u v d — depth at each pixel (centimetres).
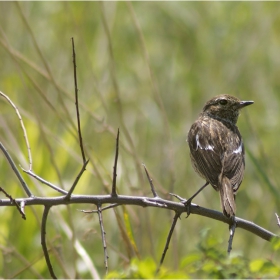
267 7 1608
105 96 1461
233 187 1016
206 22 1597
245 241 1359
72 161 1352
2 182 1262
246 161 1469
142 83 1534
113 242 1261
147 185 1350
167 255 1233
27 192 807
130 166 1350
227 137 1141
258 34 1577
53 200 805
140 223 1173
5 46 1197
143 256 1205
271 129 1527
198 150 1117
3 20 1549
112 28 1552
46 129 1213
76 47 1532
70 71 1515
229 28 1585
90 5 1570
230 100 1262
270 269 691
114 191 827
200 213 902
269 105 1567
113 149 1384
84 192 1298
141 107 1500
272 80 1590
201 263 725
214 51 1570
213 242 741
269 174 1315
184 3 1602
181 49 1589
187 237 1321
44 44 1548
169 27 1608
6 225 1225
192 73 1553
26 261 1109
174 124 1491
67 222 1266
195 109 1523
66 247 1245
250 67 1592
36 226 1228
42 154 1303
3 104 1358
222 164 1062
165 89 1538
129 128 1454
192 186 1433
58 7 1560
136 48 1582
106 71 1500
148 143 1456
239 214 1428
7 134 1219
